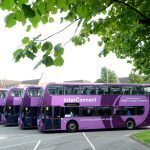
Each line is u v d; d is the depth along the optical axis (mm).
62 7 3762
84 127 30609
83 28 5949
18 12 3422
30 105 34000
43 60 3553
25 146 20234
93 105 31156
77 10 3906
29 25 3791
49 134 28734
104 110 31578
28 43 3646
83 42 6082
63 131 31859
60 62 3619
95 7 3572
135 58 10844
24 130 33250
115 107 31984
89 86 31281
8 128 36344
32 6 3428
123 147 19109
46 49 3617
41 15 3580
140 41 8773
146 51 10031
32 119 33875
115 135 27203
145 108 33125
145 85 33375
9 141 23359
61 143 21672
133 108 32719
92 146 19766
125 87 32656
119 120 31984
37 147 19625
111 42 7453
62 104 30125
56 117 29812
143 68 11492
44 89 29953
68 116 30172
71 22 4125
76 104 30578
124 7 4832
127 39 8297
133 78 34094
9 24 3484
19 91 39094
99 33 6523
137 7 5152
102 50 6820
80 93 30875
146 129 33156
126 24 5148
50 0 3506
